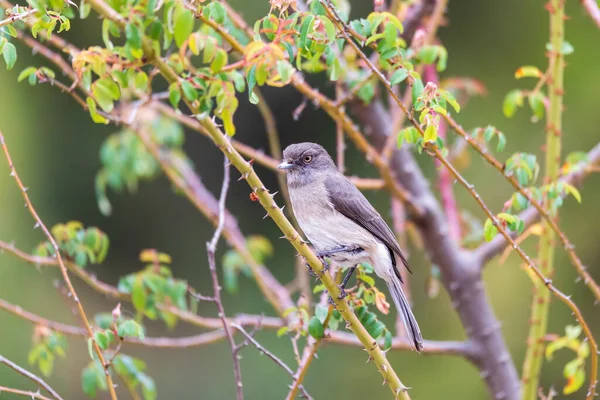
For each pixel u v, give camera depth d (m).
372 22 7.56
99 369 8.77
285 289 11.38
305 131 17.70
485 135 8.02
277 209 6.99
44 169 16.58
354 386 15.84
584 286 16.47
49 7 6.86
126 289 9.40
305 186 9.98
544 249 9.36
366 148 10.12
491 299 16.25
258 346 7.89
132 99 12.60
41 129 16.58
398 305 9.34
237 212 18.00
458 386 15.76
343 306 7.28
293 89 17.70
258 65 6.50
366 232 9.66
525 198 8.29
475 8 17.09
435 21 10.22
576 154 9.61
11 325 15.25
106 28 6.96
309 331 7.71
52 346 9.12
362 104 11.31
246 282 16.97
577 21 16.50
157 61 6.65
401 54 7.64
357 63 10.91
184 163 12.47
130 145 11.84
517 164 8.20
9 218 15.91
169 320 9.82
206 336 9.82
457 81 11.45
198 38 6.55
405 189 11.20
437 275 11.05
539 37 16.83
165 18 6.43
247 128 17.73
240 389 7.88
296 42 7.08
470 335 10.71
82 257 9.30
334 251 9.70
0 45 6.60
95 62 6.79
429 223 10.85
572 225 16.58
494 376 10.59
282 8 6.93
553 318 16.52
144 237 17.55
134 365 9.12
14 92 16.28
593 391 8.08
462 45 17.14
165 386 16.23
